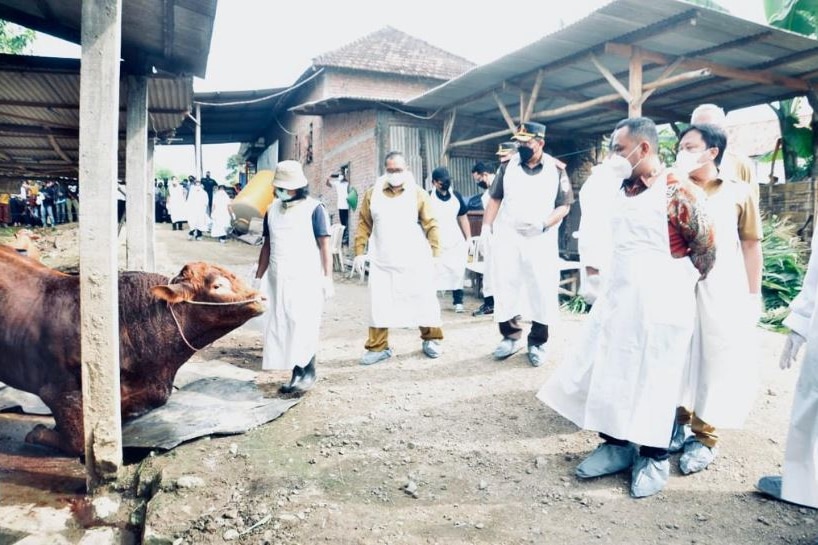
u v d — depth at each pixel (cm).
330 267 471
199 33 523
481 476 333
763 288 855
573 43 841
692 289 294
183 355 404
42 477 361
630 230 298
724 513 286
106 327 336
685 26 728
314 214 458
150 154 880
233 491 325
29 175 1121
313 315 456
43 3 495
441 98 1213
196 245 1516
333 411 427
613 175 293
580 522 284
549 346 564
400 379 489
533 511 296
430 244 532
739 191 314
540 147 480
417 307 524
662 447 294
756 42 794
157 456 362
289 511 301
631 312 297
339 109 1390
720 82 1015
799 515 283
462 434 386
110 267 333
